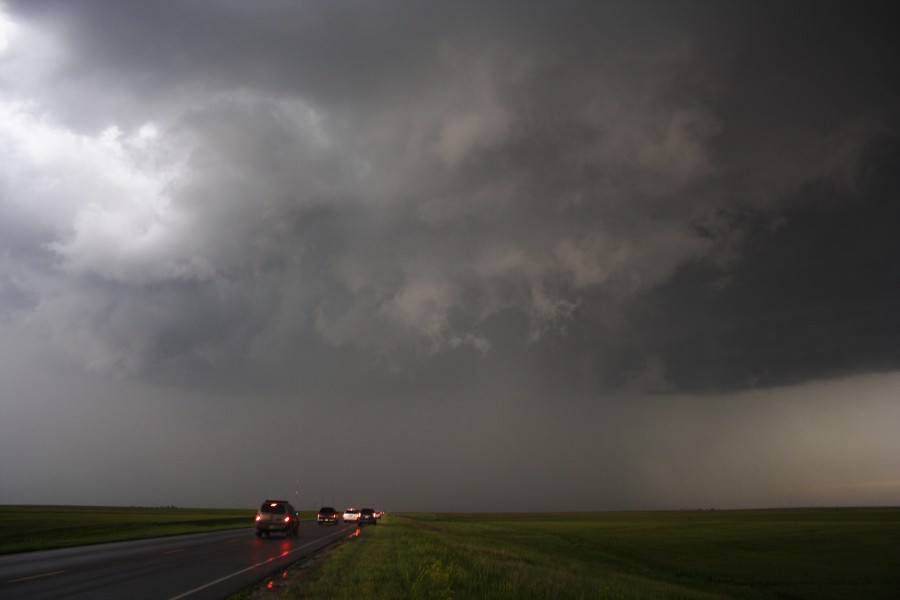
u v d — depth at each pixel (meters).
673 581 37.44
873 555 52.69
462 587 16.78
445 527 79.69
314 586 16.59
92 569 21.89
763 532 79.44
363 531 54.09
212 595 15.41
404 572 19.41
